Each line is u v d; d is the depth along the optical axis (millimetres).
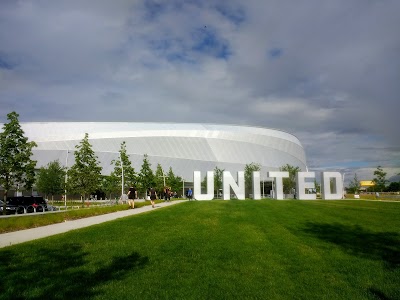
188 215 22703
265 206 31125
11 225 16812
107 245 12195
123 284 7898
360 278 8547
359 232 15477
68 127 94250
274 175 49625
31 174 33375
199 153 95625
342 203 37812
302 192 49812
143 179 65750
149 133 95625
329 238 13914
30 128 93250
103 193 77375
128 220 19828
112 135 93750
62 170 61219
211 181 47781
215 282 8156
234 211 25688
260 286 7914
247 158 98500
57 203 60531
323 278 8570
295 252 11266
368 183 132625
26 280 8039
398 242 13094
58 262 9742
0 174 32031
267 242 12945
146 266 9508
